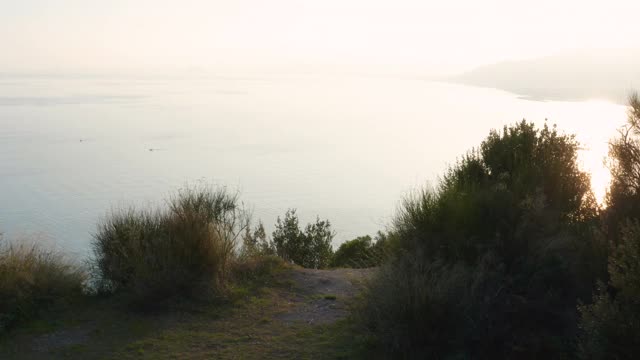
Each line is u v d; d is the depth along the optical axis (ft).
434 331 13.53
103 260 19.16
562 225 16.53
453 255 16.07
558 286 14.53
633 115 18.66
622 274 11.80
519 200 17.21
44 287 17.56
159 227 19.93
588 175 19.03
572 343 12.91
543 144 20.25
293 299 18.63
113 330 15.90
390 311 14.06
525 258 15.12
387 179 596.29
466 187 18.35
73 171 621.31
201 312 17.20
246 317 16.92
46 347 14.82
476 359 13.10
